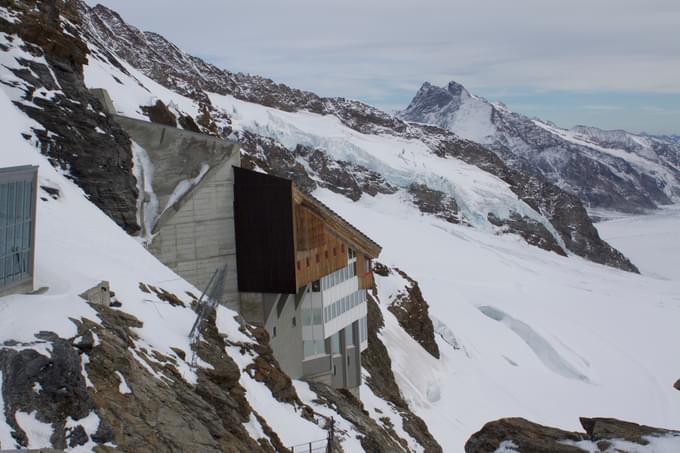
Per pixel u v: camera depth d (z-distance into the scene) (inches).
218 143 2044.8
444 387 3954.2
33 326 917.8
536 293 7485.2
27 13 1919.3
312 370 2196.1
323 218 2177.7
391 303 4355.3
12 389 787.4
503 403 4274.1
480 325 5871.1
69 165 1796.3
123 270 1396.4
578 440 816.9
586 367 5521.7
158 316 1305.4
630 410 4913.9
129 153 1995.6
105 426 843.4
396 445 2124.8
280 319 2065.7
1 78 1775.3
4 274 1051.9
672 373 5812.0
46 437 778.8
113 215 1859.0
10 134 1646.2
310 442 1336.1
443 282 7062.0
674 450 759.1
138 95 3112.7
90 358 948.6
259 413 1366.9
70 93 1893.5
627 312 7283.5
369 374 2930.6
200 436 990.4
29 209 1090.7
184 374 1168.2
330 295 2209.6
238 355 1481.3
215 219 2018.9
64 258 1300.4
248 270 2021.4
